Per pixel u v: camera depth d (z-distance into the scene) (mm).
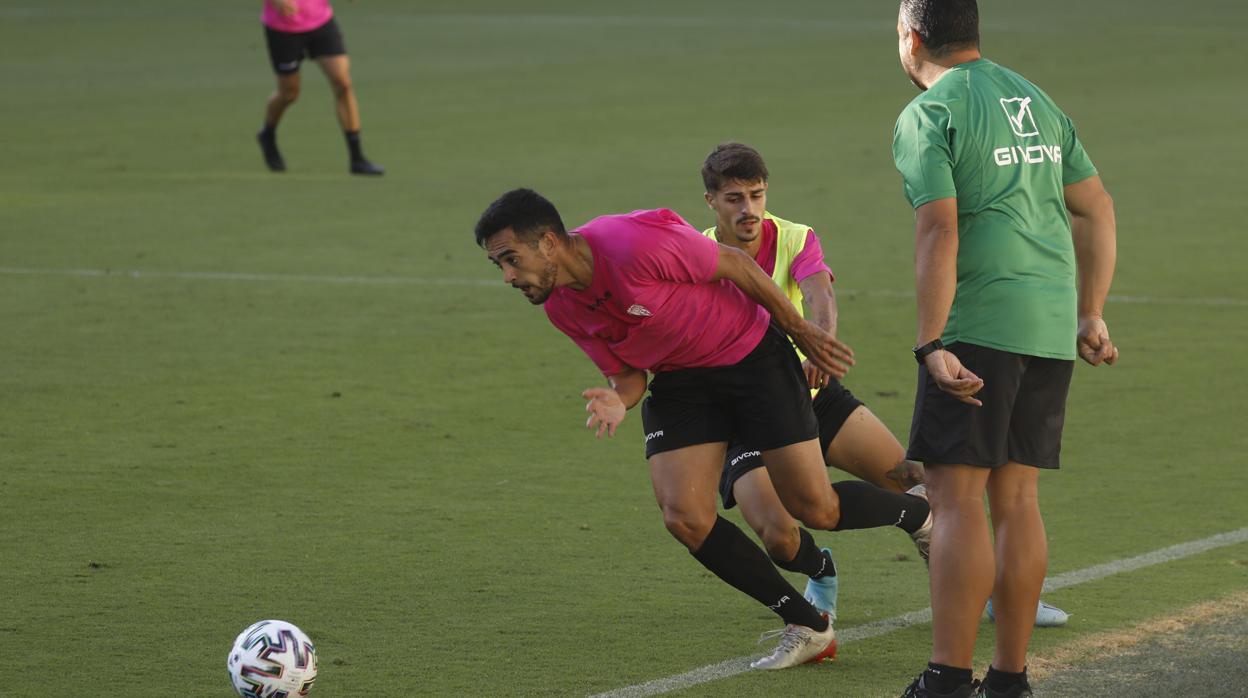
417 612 20469
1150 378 33312
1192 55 98250
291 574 21875
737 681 18219
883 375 33438
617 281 18141
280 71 59906
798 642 18656
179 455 27828
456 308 40156
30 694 17625
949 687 16766
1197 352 35469
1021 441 17297
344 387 32719
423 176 60188
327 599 20891
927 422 17062
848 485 19938
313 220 51594
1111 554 22734
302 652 17109
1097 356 18219
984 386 16922
